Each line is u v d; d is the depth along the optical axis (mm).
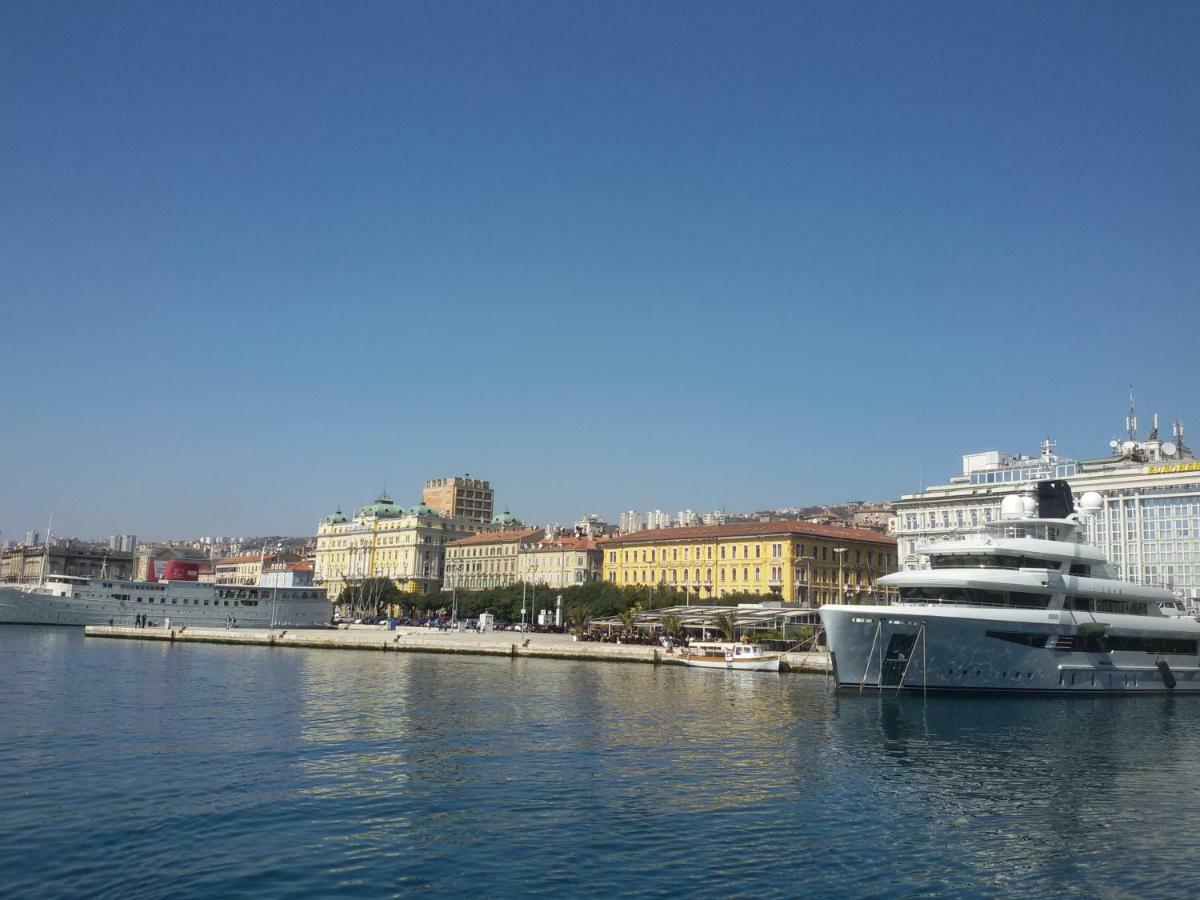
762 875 32969
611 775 47594
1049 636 83375
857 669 82312
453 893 30375
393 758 50625
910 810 42312
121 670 97750
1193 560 142500
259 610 199500
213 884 30609
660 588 189250
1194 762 54688
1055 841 38031
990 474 170750
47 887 29969
